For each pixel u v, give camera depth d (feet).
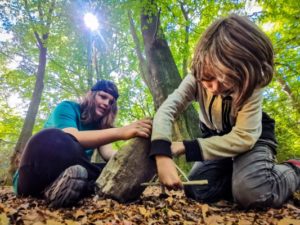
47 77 53.62
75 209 5.13
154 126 5.97
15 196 6.93
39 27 33.40
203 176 7.27
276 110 31.50
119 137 6.19
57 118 7.32
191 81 6.91
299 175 6.87
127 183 5.91
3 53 42.27
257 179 6.08
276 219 5.20
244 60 4.65
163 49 26.45
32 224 3.89
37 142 5.81
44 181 5.81
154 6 26.02
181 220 4.85
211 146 5.98
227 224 4.71
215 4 27.53
